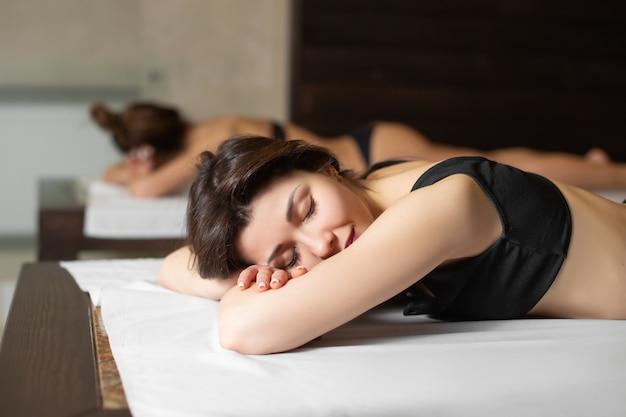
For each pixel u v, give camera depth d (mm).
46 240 2611
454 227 1135
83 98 4691
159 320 1275
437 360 1060
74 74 4652
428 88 4898
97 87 4695
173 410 903
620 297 1266
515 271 1229
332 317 1114
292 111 4762
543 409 968
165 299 1389
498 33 4953
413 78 4871
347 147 3090
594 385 1003
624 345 1122
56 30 4602
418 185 1246
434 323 1280
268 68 4805
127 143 3080
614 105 5152
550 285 1249
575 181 3092
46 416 887
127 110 3131
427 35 4859
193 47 4762
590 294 1269
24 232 4672
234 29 4762
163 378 1005
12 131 4602
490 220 1190
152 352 1112
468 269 1224
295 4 4684
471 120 4980
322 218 1228
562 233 1235
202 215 1289
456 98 4941
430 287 1271
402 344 1139
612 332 1193
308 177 1261
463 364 1045
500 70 4988
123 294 1413
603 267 1262
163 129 3078
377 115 4848
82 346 1160
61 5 4590
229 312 1147
